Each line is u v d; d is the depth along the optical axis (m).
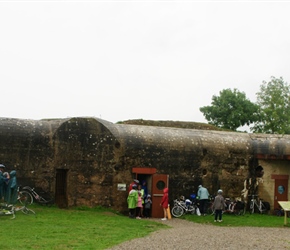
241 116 49.09
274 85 50.75
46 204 19.72
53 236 13.33
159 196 20.95
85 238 13.23
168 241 13.09
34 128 20.11
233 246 12.66
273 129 48.94
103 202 20.25
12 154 19.53
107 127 20.70
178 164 21.81
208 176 22.53
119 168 20.64
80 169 20.17
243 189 23.28
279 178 23.64
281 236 15.41
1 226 14.55
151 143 21.39
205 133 23.41
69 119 20.39
